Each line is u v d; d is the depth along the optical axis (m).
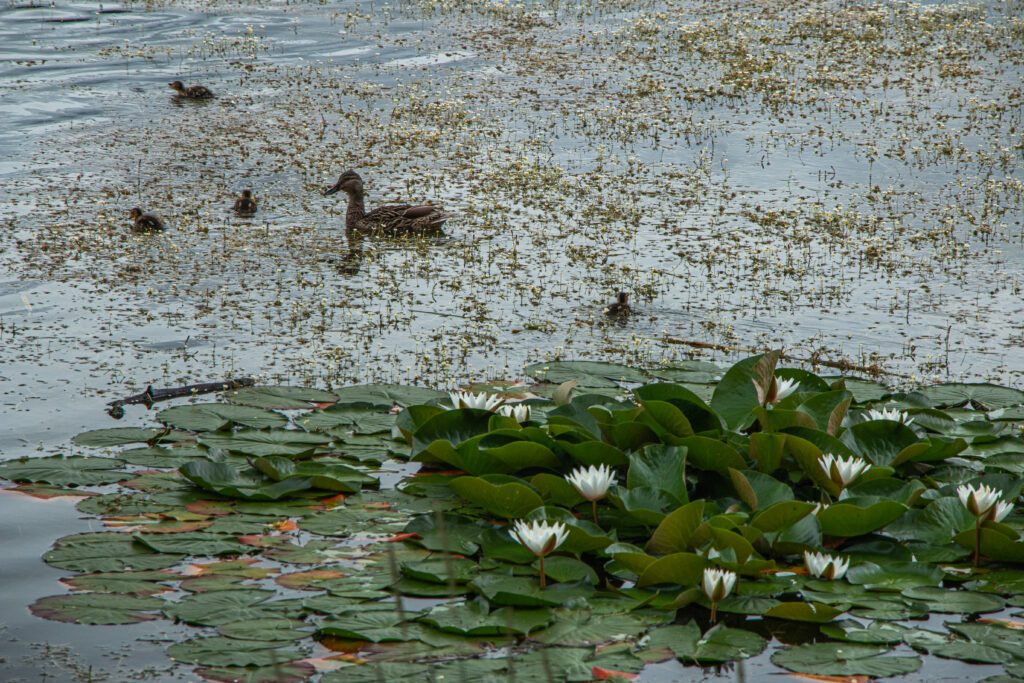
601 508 9.69
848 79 33.12
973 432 11.31
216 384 13.00
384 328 15.48
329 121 29.20
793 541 8.61
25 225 20.09
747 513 9.25
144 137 27.14
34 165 24.30
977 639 7.32
